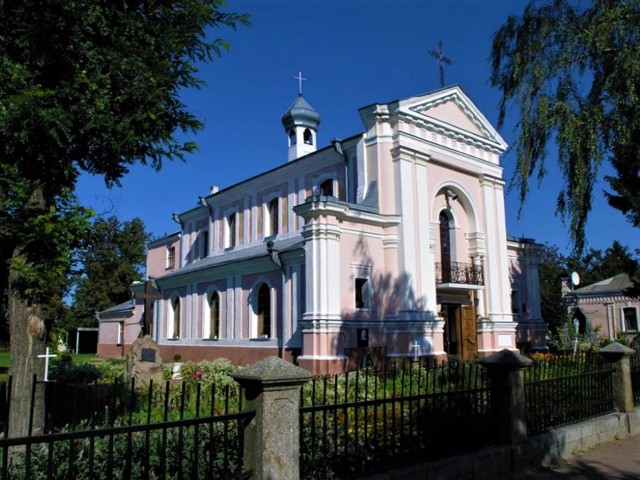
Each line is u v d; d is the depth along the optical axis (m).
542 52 11.91
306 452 5.57
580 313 33.31
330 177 22.89
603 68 11.34
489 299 22.80
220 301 25.20
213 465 4.88
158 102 6.80
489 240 23.30
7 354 35.38
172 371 15.77
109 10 6.59
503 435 7.30
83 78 6.21
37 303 6.50
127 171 7.54
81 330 46.16
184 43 7.29
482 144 23.59
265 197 26.86
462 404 7.06
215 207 30.64
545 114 11.38
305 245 18.34
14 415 6.29
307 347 17.66
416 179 20.23
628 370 10.02
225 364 14.64
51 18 5.97
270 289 22.09
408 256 19.34
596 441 8.84
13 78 5.93
